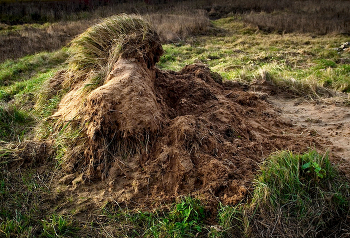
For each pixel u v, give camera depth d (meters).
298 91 5.91
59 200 3.09
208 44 11.66
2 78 7.83
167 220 2.71
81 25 13.48
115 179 3.21
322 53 9.52
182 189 3.05
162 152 3.28
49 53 9.77
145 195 3.04
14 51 10.34
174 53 10.23
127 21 4.66
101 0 18.70
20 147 3.76
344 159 3.59
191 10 17.12
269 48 10.62
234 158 3.39
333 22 13.17
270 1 17.84
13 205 3.04
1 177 3.37
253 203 2.80
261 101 5.25
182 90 4.56
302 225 2.74
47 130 4.12
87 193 3.14
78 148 3.50
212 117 4.09
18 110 4.92
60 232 2.71
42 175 3.42
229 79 6.68
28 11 16.84
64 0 18.64
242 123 4.21
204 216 2.81
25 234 2.69
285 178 3.00
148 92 3.69
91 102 3.51
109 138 3.40
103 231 2.73
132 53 4.21
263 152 3.65
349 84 6.23
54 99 4.88
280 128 4.47
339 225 2.80
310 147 3.76
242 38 12.29
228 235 2.64
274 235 2.66
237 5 17.75
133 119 3.36
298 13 15.78
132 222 2.79
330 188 3.03
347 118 4.79
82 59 4.64
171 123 3.62
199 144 3.39
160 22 13.91
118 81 3.61
